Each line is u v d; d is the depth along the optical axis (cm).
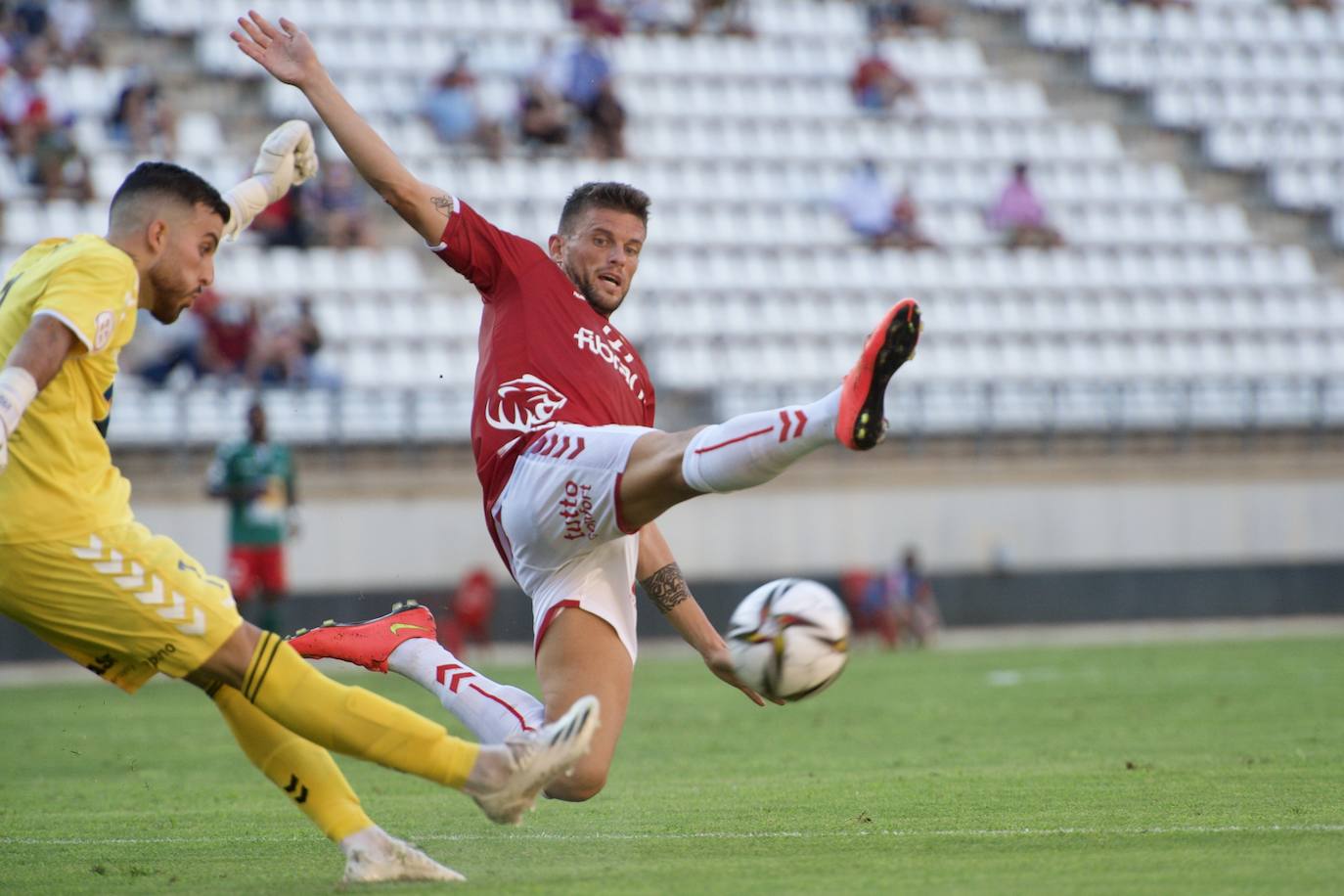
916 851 1736
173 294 1513
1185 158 9656
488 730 1734
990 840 1809
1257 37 10319
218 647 1435
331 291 7619
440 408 7062
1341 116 10094
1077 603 7538
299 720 1455
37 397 1403
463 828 2097
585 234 1914
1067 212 9138
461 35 9056
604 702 1773
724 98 9244
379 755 1462
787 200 8738
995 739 3203
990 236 8850
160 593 1418
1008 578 7469
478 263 1873
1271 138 9794
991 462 7550
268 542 5319
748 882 1530
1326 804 2094
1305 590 7794
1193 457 7912
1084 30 10088
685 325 8019
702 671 5538
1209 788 2298
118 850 1912
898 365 1464
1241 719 3503
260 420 5303
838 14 9881
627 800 2350
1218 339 8656
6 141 7612
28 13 8131
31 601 1420
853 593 7069
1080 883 1495
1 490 1403
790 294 8238
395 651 1792
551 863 1714
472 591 6500
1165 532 7731
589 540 1759
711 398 7494
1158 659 5494
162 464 6706
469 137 8481
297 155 1756
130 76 7962
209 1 8625
